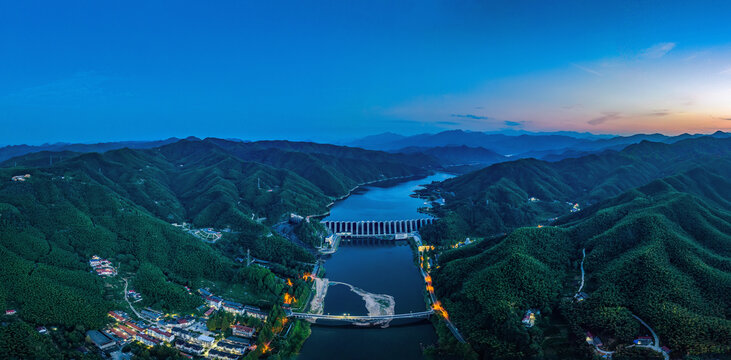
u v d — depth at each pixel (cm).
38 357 16588
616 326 19012
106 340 19062
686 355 17388
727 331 17525
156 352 18425
